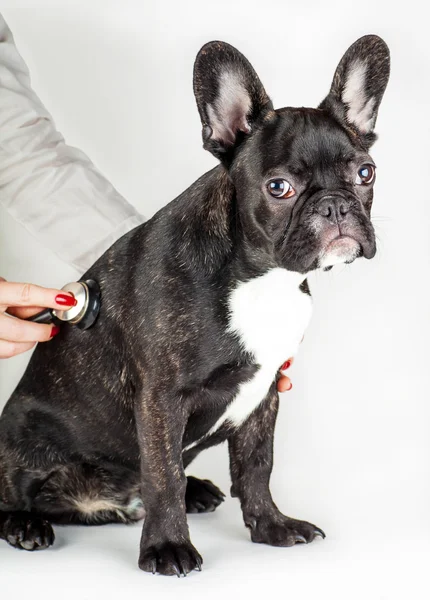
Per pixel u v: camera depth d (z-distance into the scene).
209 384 1.05
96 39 1.50
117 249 1.11
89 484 1.16
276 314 1.04
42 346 1.16
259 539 1.10
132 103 1.50
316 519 1.16
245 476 1.11
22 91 1.29
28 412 1.14
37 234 1.30
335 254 1.00
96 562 1.06
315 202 0.99
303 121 1.02
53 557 1.07
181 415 1.04
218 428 1.09
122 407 1.09
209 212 1.04
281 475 1.30
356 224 1.00
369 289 1.48
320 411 1.47
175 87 1.50
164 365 1.03
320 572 1.03
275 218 1.01
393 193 1.48
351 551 1.08
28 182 1.28
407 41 1.47
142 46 1.50
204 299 1.03
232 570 1.03
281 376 1.16
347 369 1.48
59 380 1.13
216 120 1.04
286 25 1.49
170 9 1.49
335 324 1.48
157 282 1.04
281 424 1.45
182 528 1.03
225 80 1.03
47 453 1.14
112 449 1.13
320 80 1.49
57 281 1.50
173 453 1.03
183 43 1.49
